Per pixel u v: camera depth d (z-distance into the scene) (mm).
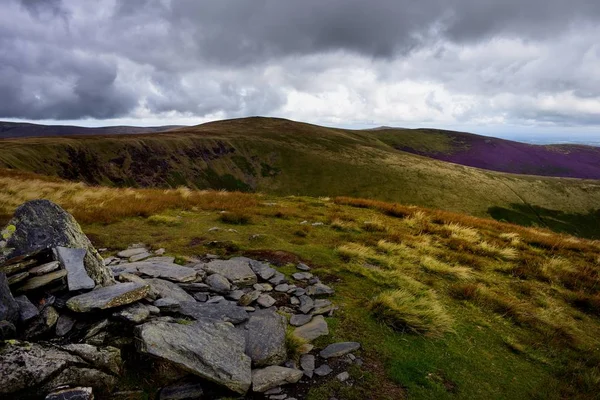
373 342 6746
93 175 108500
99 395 4371
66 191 20828
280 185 135625
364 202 21391
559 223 118688
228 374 5000
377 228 14867
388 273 9828
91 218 12859
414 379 5906
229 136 166500
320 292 8312
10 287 4898
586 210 128875
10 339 4203
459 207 119188
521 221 115375
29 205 6484
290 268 9750
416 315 7500
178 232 12234
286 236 12789
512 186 139500
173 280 7547
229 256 10164
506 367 6699
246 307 7191
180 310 6152
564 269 12539
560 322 8703
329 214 17250
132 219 13781
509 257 13336
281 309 7539
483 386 6055
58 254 5828
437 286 9789
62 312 5031
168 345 4949
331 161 148125
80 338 4781
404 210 19406
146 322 5203
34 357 4051
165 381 4855
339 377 5680
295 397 5191
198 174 131250
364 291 8734
